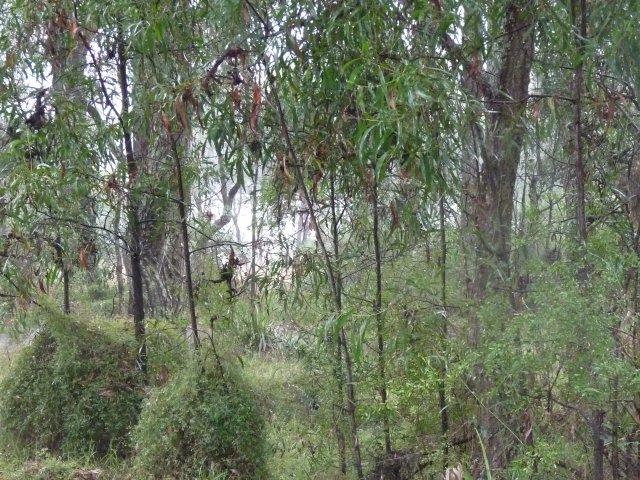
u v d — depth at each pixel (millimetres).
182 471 3869
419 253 3613
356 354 3037
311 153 3295
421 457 3479
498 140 3375
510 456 3256
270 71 3246
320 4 3092
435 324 3244
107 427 4551
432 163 2732
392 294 3434
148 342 4770
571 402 3049
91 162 4414
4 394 4723
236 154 3914
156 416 4023
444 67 2992
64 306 5145
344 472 3691
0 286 4629
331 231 3725
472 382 3301
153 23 3445
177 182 4332
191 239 4703
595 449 3008
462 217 3539
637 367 2859
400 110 2654
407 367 3170
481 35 3117
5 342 6523
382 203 3553
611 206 3344
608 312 2867
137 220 4547
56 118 4277
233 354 4180
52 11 4148
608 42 2973
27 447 4648
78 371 4668
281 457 4270
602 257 2906
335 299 3477
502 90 3406
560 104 3332
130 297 6109
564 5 2889
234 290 4102
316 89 3254
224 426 3912
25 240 4258
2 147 4586
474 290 3441
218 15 3209
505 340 2846
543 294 2781
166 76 3820
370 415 3434
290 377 4488
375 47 2848
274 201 4055
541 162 3811
